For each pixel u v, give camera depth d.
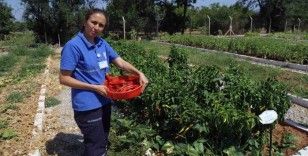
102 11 2.00
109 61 2.23
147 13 16.12
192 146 2.56
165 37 11.96
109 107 2.16
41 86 4.63
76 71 2.03
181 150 2.57
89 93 2.03
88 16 1.98
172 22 17.52
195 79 2.96
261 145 2.65
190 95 2.78
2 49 10.55
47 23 13.07
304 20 20.36
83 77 2.04
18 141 2.91
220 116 2.41
